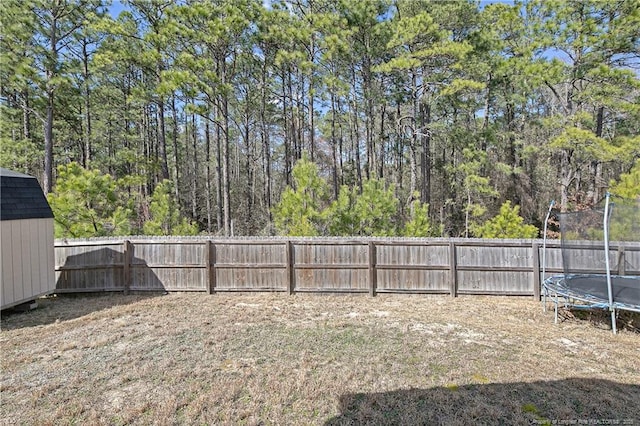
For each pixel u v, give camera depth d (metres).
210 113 13.23
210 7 10.77
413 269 7.10
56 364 3.97
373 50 13.35
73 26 12.61
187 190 22.27
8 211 5.66
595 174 13.43
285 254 7.24
